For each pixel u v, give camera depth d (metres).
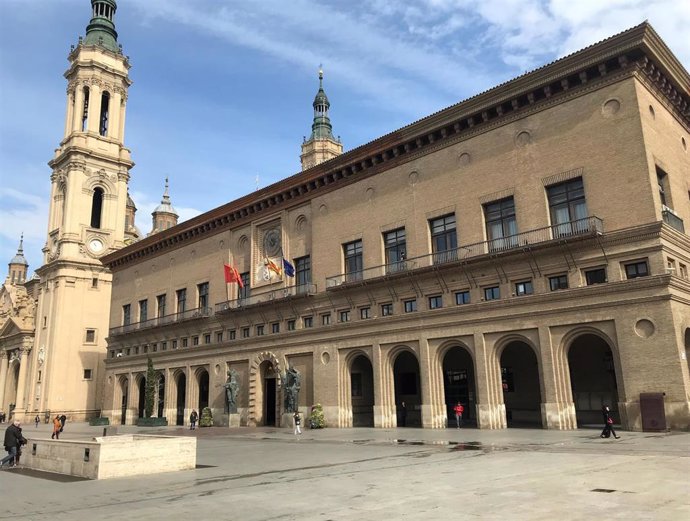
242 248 49.59
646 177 26.58
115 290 66.12
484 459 17.36
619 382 25.94
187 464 18.03
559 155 29.66
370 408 40.16
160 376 55.62
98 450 16.28
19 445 20.47
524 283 30.14
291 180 44.00
